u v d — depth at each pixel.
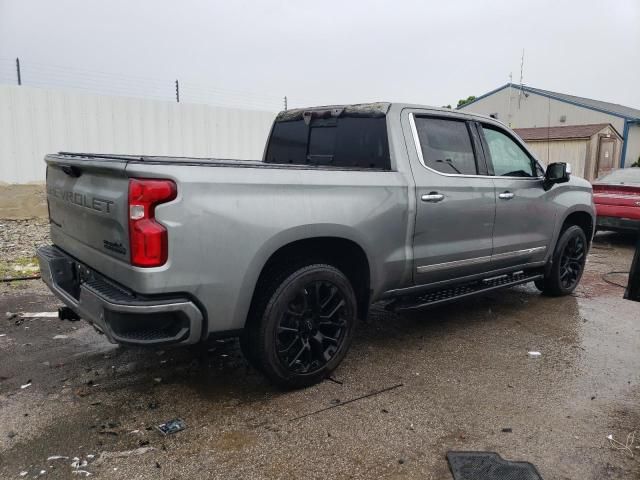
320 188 3.47
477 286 4.94
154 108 12.96
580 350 4.46
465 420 3.25
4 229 9.41
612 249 9.43
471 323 5.15
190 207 2.87
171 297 2.89
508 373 3.96
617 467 2.80
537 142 23.61
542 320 5.27
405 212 3.98
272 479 2.65
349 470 2.73
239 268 3.08
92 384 3.66
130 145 12.73
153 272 2.79
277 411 3.32
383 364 4.09
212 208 2.94
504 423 3.23
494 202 4.73
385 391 3.63
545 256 5.59
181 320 2.94
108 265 3.05
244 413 3.29
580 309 5.68
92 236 3.21
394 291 4.14
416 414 3.31
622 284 6.82
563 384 3.79
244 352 3.55
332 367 3.74
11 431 3.04
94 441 2.95
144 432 3.05
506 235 4.96
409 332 4.86
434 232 4.23
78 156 3.75
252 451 2.88
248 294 3.16
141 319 2.81
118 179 2.89
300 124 4.94
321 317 3.64
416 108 4.31
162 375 3.82
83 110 11.98
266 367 3.42
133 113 12.66
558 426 3.20
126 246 2.85
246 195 3.10
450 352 4.37
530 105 28.67
